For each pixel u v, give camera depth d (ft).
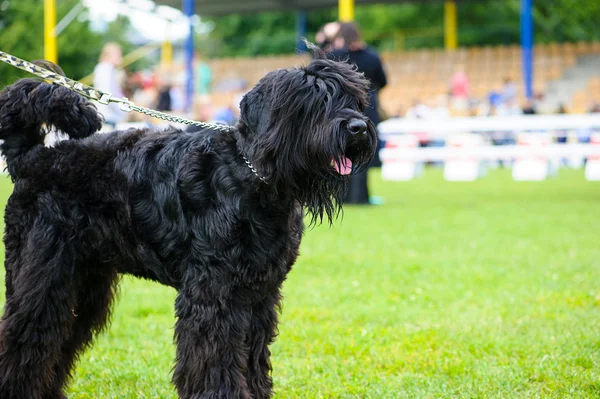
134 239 13.75
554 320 20.62
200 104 82.48
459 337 19.39
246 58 136.46
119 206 13.79
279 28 155.02
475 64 118.11
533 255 30.07
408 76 118.01
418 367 17.35
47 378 14.48
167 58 106.83
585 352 17.71
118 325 21.01
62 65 121.80
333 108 13.53
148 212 13.56
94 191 13.98
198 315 12.84
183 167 13.32
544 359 17.30
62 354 15.51
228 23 156.66
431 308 22.43
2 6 119.03
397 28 152.97
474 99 107.76
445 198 52.75
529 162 70.64
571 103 109.40
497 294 23.89
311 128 13.37
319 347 18.90
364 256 30.30
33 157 14.39
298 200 13.73
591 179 68.08
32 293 13.82
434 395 15.61
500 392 15.55
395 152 72.90
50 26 78.02
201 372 12.76
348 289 24.71
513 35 144.97
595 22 142.00
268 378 14.26
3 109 14.64
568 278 25.88
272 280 13.26
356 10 156.04
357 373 17.13
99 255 14.30
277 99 13.35
